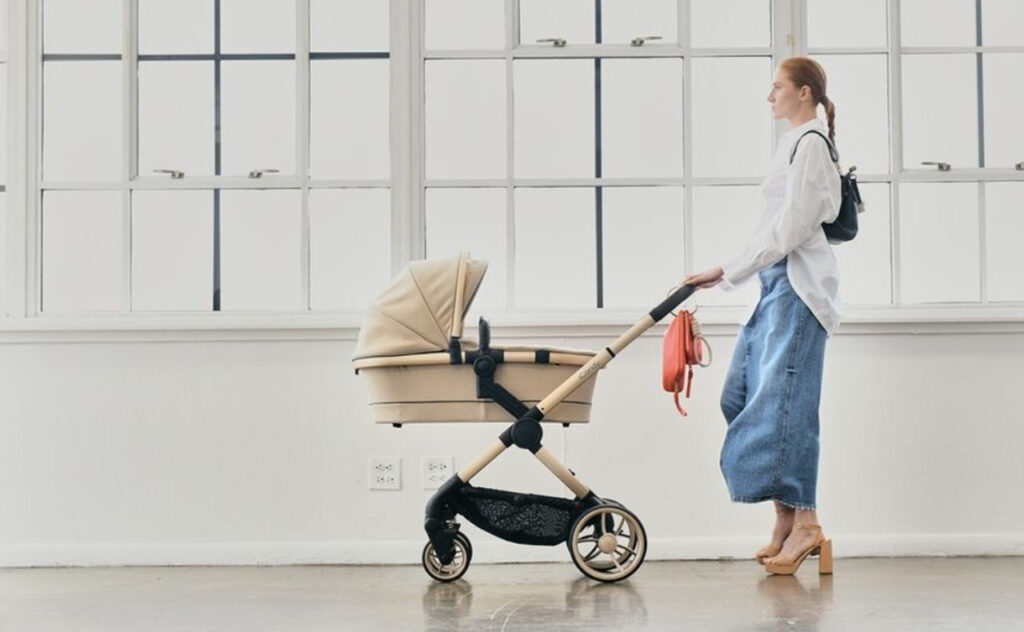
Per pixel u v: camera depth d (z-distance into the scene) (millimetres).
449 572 4023
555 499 3934
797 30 4641
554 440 4480
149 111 4676
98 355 4492
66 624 3223
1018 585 3785
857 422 4512
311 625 3174
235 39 4680
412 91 4617
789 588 3762
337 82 4664
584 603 3508
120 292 4633
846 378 4527
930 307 4613
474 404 3822
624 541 4453
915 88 4688
